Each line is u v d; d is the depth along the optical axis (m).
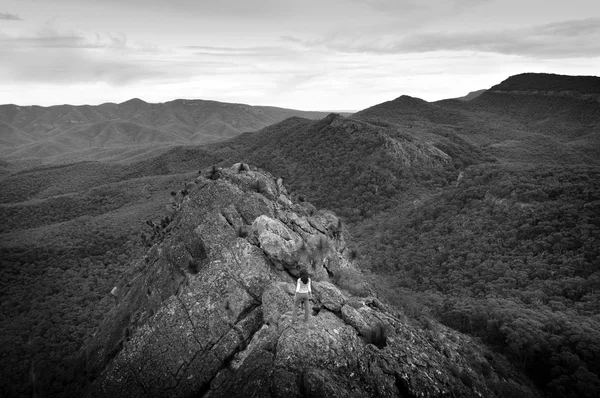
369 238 82.81
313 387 9.07
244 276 16.31
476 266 61.47
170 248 23.03
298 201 30.52
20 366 41.75
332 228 26.81
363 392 9.80
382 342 12.03
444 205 87.56
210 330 15.20
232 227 20.89
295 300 11.61
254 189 26.59
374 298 17.53
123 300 24.73
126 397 14.96
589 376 28.45
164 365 15.01
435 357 13.11
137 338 16.36
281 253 16.80
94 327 52.59
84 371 20.73
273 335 12.26
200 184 27.14
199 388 13.98
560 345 32.16
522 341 31.45
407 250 72.69
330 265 19.05
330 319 11.95
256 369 10.68
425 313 24.95
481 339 34.62
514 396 16.70
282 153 152.00
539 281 53.03
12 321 58.53
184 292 16.91
